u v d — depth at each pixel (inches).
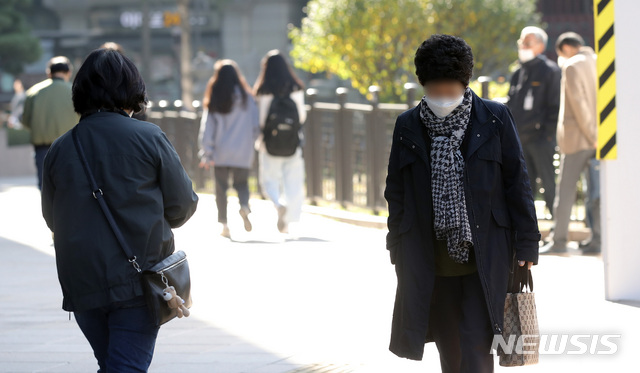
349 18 2253.9
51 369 591.5
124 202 372.5
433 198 406.3
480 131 404.5
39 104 1052.5
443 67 395.2
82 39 6397.6
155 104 2390.5
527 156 1039.6
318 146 1443.2
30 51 4532.5
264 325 687.7
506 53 2432.3
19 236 1220.5
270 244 1085.1
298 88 1111.0
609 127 729.6
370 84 2315.5
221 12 5693.9
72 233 371.9
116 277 369.4
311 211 1354.6
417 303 411.8
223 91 1104.2
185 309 384.2
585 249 975.0
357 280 849.5
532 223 408.8
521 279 422.3
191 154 1765.5
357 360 581.3
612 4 717.9
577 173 954.7
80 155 375.9
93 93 383.9
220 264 957.2
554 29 3991.1
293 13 5654.5
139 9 6382.9
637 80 719.7
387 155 1270.9
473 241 401.4
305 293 797.9
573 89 928.9
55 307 784.3
